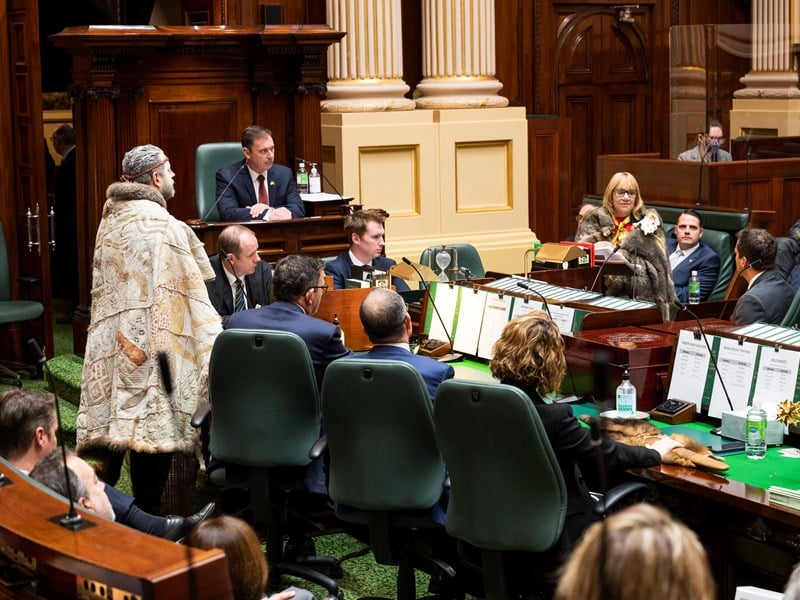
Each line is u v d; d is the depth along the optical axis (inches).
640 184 613.0
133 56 498.9
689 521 271.6
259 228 459.2
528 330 259.9
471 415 250.7
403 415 276.4
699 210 558.3
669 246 537.3
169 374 191.8
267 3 636.7
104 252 359.3
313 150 550.3
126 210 357.7
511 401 245.4
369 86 657.6
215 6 616.1
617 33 800.3
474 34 688.4
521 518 250.8
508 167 697.0
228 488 341.1
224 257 388.2
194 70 527.8
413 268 415.2
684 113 663.1
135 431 350.3
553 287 394.9
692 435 299.6
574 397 337.7
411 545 291.0
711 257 515.8
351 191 650.2
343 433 283.1
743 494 251.9
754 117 669.9
